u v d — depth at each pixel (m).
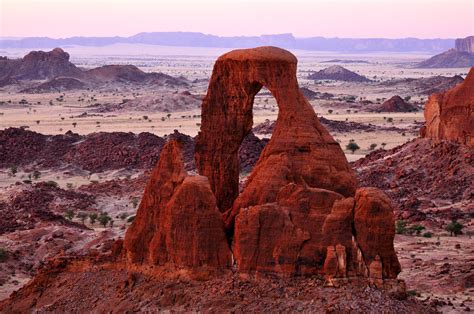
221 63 56.25
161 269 52.59
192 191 51.78
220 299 49.19
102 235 93.25
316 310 47.16
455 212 112.25
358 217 49.78
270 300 48.62
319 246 49.97
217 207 53.06
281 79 53.75
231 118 56.34
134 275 53.12
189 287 50.91
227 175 56.91
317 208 50.72
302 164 52.72
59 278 56.69
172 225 52.12
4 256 86.12
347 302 47.25
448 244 94.06
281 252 50.12
